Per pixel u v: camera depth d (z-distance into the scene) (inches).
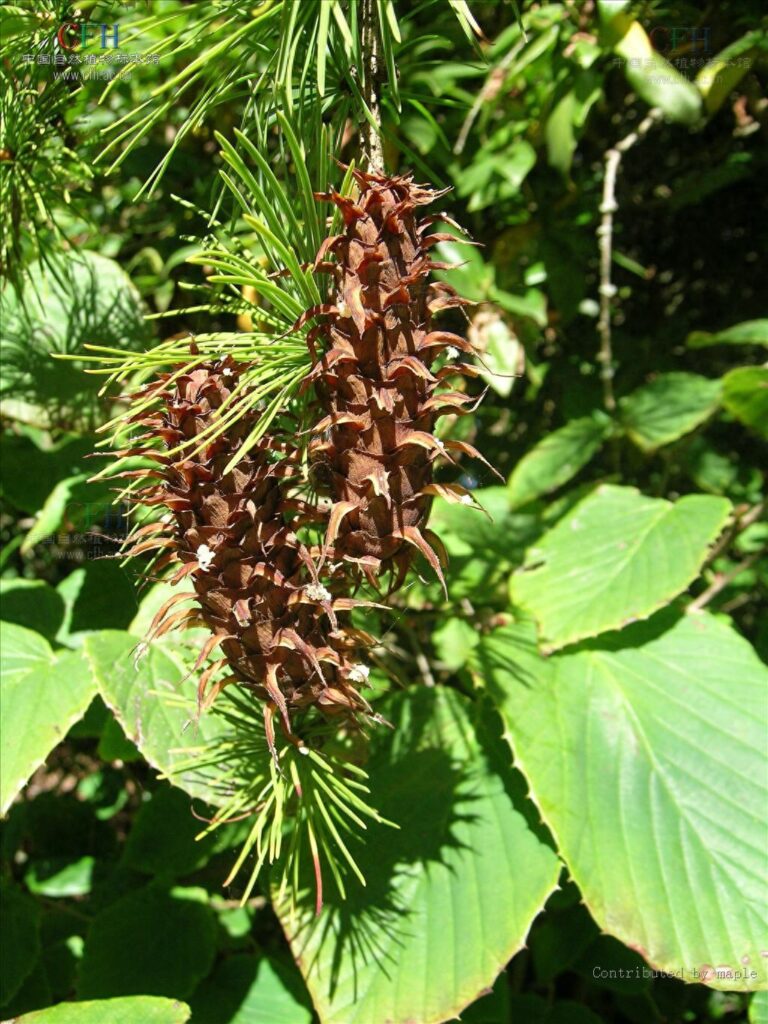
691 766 9.9
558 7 11.8
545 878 9.6
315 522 7.2
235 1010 11.5
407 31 11.5
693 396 13.5
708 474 15.8
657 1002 14.4
